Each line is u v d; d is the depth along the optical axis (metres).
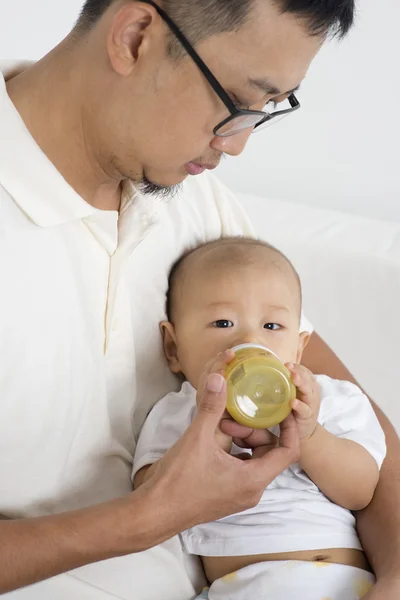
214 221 1.55
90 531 1.00
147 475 1.19
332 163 2.16
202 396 1.03
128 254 1.22
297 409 1.11
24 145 1.11
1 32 1.97
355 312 1.86
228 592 1.22
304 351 1.56
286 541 1.24
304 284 1.88
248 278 1.37
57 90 1.13
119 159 1.14
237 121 1.08
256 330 1.35
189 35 1.03
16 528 0.99
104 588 1.20
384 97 2.07
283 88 1.07
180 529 1.06
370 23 2.02
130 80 1.07
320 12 1.01
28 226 1.12
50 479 1.16
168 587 1.24
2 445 1.09
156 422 1.33
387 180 2.13
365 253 1.83
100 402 1.22
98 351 1.21
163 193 1.21
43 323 1.12
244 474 1.06
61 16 1.98
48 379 1.13
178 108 1.07
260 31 1.01
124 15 1.04
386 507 1.30
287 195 2.22
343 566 1.23
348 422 1.37
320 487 1.28
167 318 1.43
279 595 1.20
